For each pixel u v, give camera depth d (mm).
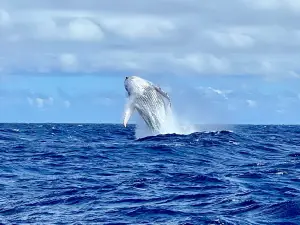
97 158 37781
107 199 22391
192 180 26953
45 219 18969
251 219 17953
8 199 22844
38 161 36656
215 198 21891
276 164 33344
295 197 21719
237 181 26359
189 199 21938
